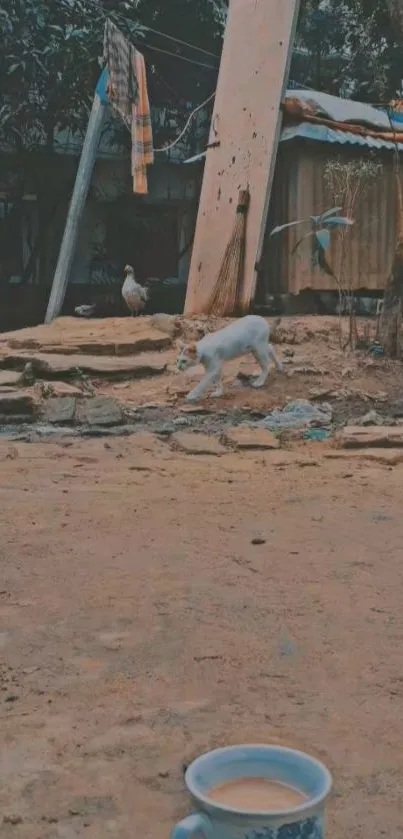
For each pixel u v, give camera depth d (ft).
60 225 48.78
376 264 41.91
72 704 13.25
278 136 40.47
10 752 11.75
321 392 36.40
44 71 46.21
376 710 13.12
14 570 20.04
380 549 22.17
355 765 11.42
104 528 23.97
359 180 40.11
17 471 32.22
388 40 48.98
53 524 24.32
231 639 15.92
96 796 10.64
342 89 51.80
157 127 49.70
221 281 40.86
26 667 14.62
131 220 49.08
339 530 24.07
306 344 38.63
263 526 24.44
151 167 49.29
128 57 41.73
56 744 11.98
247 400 36.14
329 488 29.94
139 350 38.60
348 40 50.65
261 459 33.09
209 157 42.04
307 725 12.59
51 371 36.86
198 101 49.70
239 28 41.65
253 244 40.45
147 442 33.96
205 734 12.25
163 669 14.57
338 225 39.99
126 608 17.56
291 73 51.85
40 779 11.06
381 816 10.23
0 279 48.08
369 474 32.30
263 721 12.69
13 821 10.07
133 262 49.29
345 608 17.70
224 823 6.49
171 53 47.52
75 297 47.83
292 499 28.02
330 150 41.39
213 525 24.45
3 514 25.40
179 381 36.88
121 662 14.87
